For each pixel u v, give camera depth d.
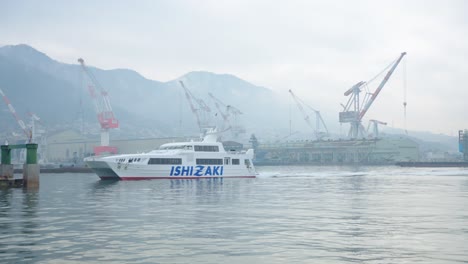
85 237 23.98
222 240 23.20
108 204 41.09
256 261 18.88
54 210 36.22
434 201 44.78
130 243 22.44
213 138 90.12
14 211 35.53
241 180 83.00
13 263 18.50
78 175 134.25
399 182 84.38
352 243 22.47
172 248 21.30
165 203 42.06
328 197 49.22
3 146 63.81
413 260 19.02
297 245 22.00
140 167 79.50
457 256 19.75
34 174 61.19
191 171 83.38
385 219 31.02
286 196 50.31
